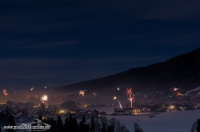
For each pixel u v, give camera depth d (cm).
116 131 6925
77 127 4622
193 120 8781
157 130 7331
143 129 7612
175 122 8638
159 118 9838
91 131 5047
